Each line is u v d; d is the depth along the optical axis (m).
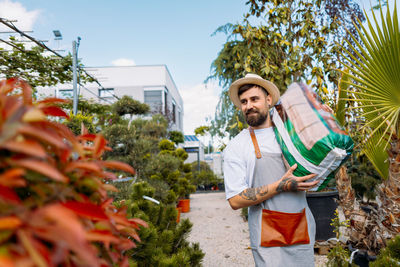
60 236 0.33
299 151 1.44
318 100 1.55
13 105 0.40
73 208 0.42
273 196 1.57
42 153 0.36
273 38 3.93
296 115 1.48
